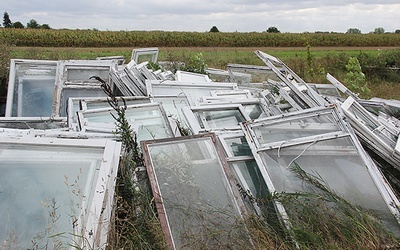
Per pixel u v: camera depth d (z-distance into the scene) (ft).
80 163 11.53
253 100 20.51
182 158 13.02
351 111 16.15
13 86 25.03
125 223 11.00
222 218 11.44
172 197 11.86
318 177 13.26
